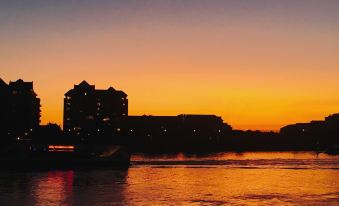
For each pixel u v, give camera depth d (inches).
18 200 3558.1
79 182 4685.0
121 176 5275.6
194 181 4800.7
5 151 6624.0
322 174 5531.5
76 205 3341.5
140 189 4163.4
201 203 3408.0
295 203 3398.1
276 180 4904.0
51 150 6633.9
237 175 5413.4
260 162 7568.9
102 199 3597.4
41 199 3609.7
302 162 7642.7
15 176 5324.8
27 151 6609.3
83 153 6594.5
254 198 3641.7
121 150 6604.3
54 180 4872.0
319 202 3440.0
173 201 3499.0
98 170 6092.5
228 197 3695.9
